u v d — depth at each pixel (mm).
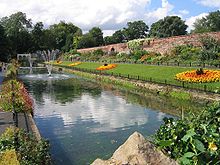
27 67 82500
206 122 7742
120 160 6508
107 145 15102
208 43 48094
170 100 27750
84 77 52875
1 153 8828
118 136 16656
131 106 25625
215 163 6422
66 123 19922
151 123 19594
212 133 6969
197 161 6500
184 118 8398
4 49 90250
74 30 142625
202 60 42250
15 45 107688
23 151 9617
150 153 6637
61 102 28172
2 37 90438
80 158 13359
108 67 53906
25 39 110125
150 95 31172
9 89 24000
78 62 78312
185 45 54531
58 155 13797
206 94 25203
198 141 6598
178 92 28531
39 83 44594
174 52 52812
